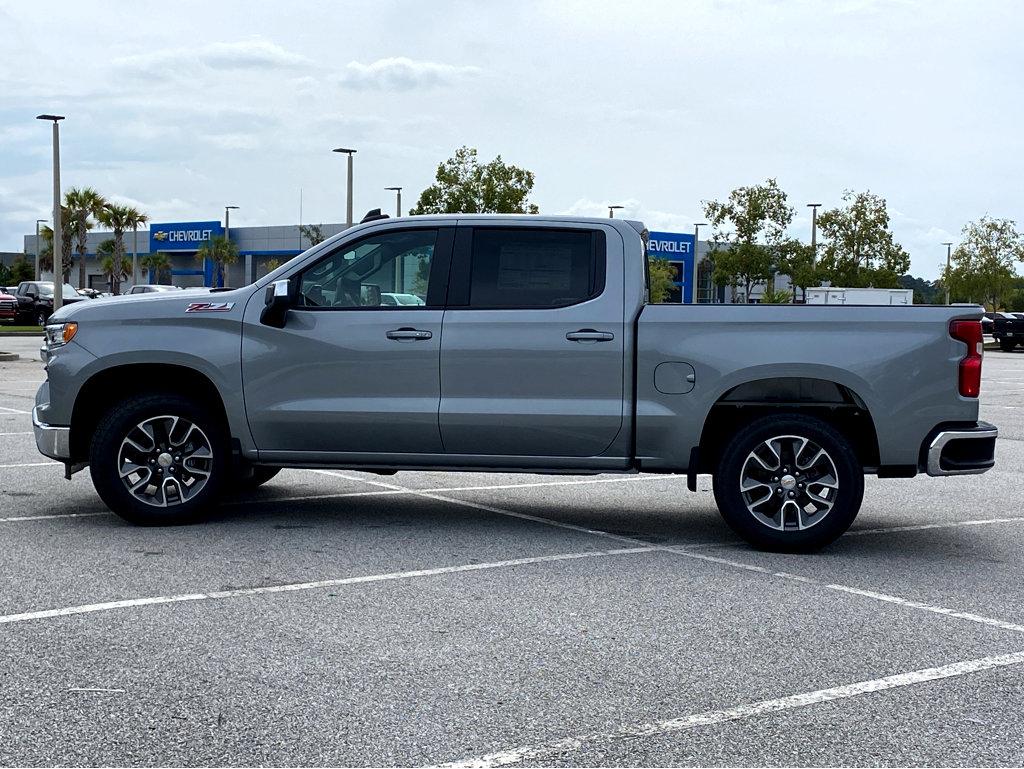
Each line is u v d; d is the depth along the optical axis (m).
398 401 7.33
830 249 49.28
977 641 5.21
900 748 3.92
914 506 9.07
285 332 7.43
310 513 8.32
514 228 7.39
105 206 77.50
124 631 5.21
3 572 6.32
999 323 45.12
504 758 3.81
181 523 7.74
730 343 7.04
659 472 7.32
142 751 3.84
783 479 7.06
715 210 44.66
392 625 5.36
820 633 5.31
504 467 7.36
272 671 4.66
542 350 7.20
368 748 3.88
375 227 7.52
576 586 6.18
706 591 6.11
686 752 3.87
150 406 7.53
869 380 6.92
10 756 3.79
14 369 23.75
